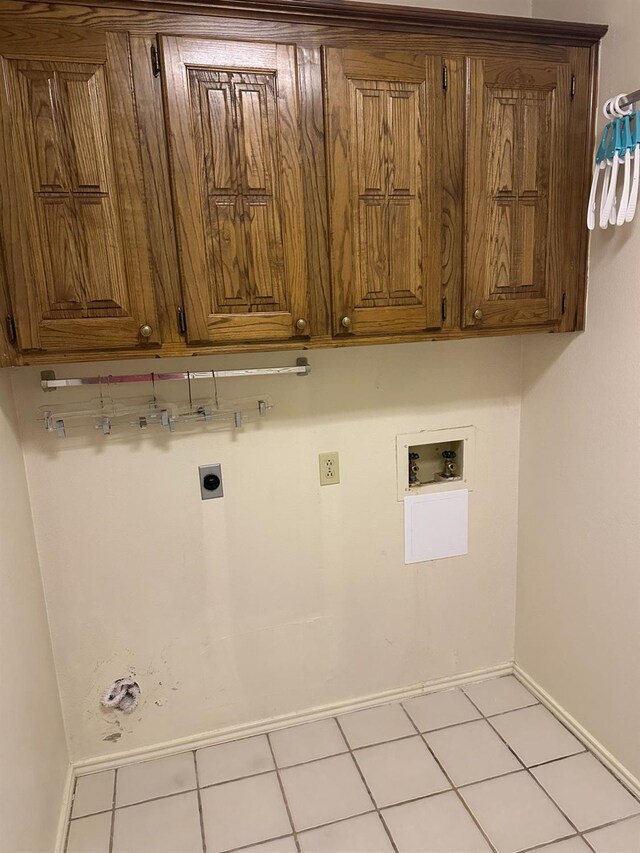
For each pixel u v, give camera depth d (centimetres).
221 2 127
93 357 136
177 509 181
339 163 141
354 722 207
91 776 186
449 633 221
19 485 157
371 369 192
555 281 168
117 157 128
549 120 157
